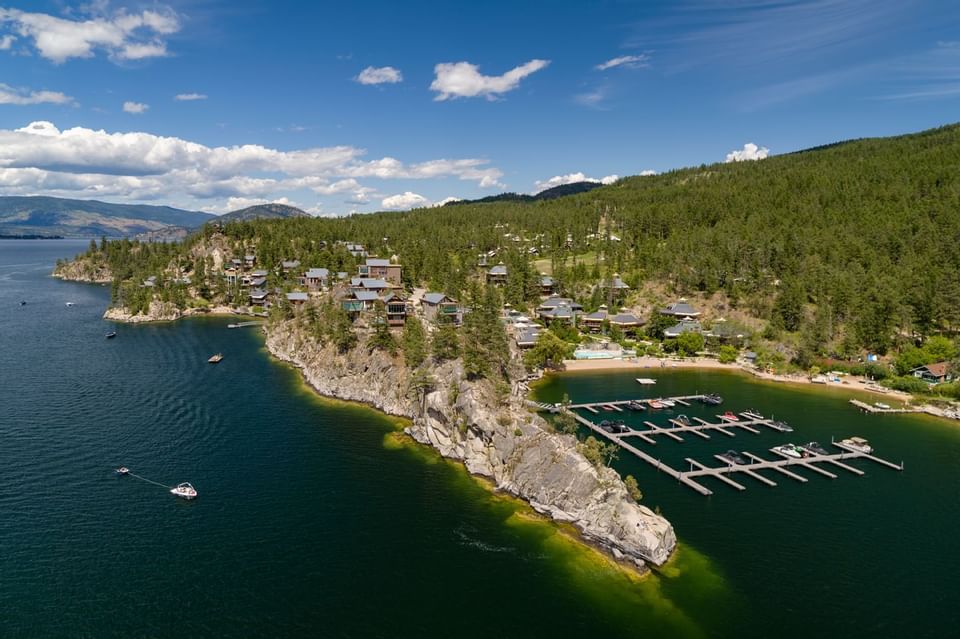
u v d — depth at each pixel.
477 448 90.69
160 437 100.19
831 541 71.69
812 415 124.62
